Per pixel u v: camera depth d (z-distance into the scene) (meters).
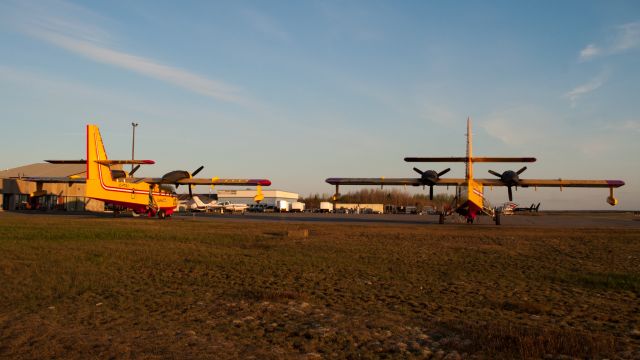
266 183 46.94
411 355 6.57
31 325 7.93
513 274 13.63
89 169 38.34
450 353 6.65
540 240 24.28
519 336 7.22
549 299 10.27
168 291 10.95
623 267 15.10
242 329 7.82
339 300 10.11
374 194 162.25
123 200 41.47
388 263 15.76
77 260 15.53
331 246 20.86
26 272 13.12
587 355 6.49
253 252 18.45
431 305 9.65
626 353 6.56
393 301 10.03
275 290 11.09
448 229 33.56
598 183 39.31
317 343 7.09
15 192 66.50
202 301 9.92
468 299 10.25
